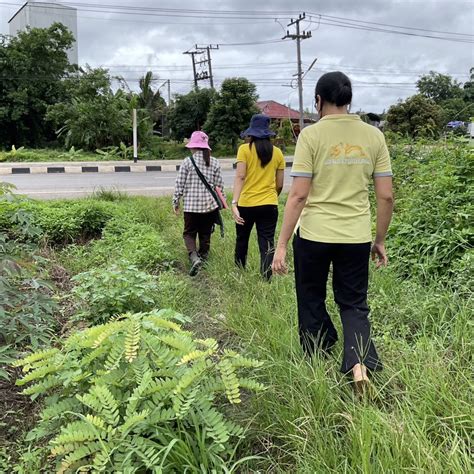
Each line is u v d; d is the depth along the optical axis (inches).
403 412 93.5
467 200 197.6
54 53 1315.2
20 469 94.1
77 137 1151.6
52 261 226.7
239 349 136.6
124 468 81.1
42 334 141.1
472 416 92.0
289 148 1374.3
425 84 2010.3
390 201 116.8
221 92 1286.9
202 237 230.8
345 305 119.2
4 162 952.3
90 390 92.7
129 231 270.8
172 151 1269.7
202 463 87.1
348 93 112.4
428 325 137.9
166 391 92.8
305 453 89.0
